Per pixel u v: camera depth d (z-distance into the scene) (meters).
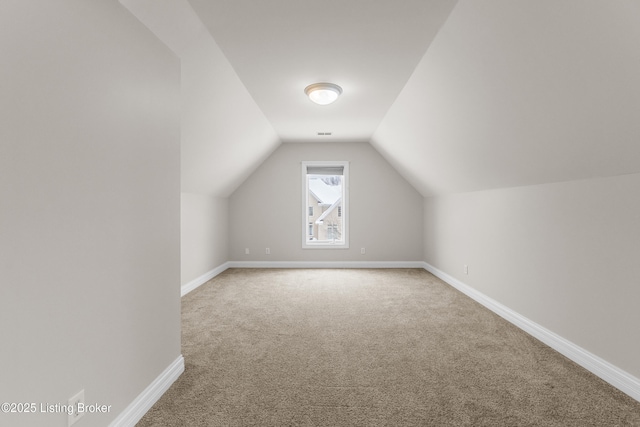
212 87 2.87
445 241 5.02
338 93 3.28
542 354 2.48
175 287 2.12
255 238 6.14
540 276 2.77
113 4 1.53
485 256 3.75
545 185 2.71
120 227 1.58
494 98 2.31
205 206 5.07
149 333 1.82
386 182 6.12
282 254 6.16
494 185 3.49
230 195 6.12
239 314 3.46
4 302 1.04
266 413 1.77
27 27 1.10
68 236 1.27
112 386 1.52
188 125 3.13
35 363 1.14
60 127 1.23
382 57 2.62
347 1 1.93
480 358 2.42
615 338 2.04
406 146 4.56
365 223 6.13
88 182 1.37
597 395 1.93
